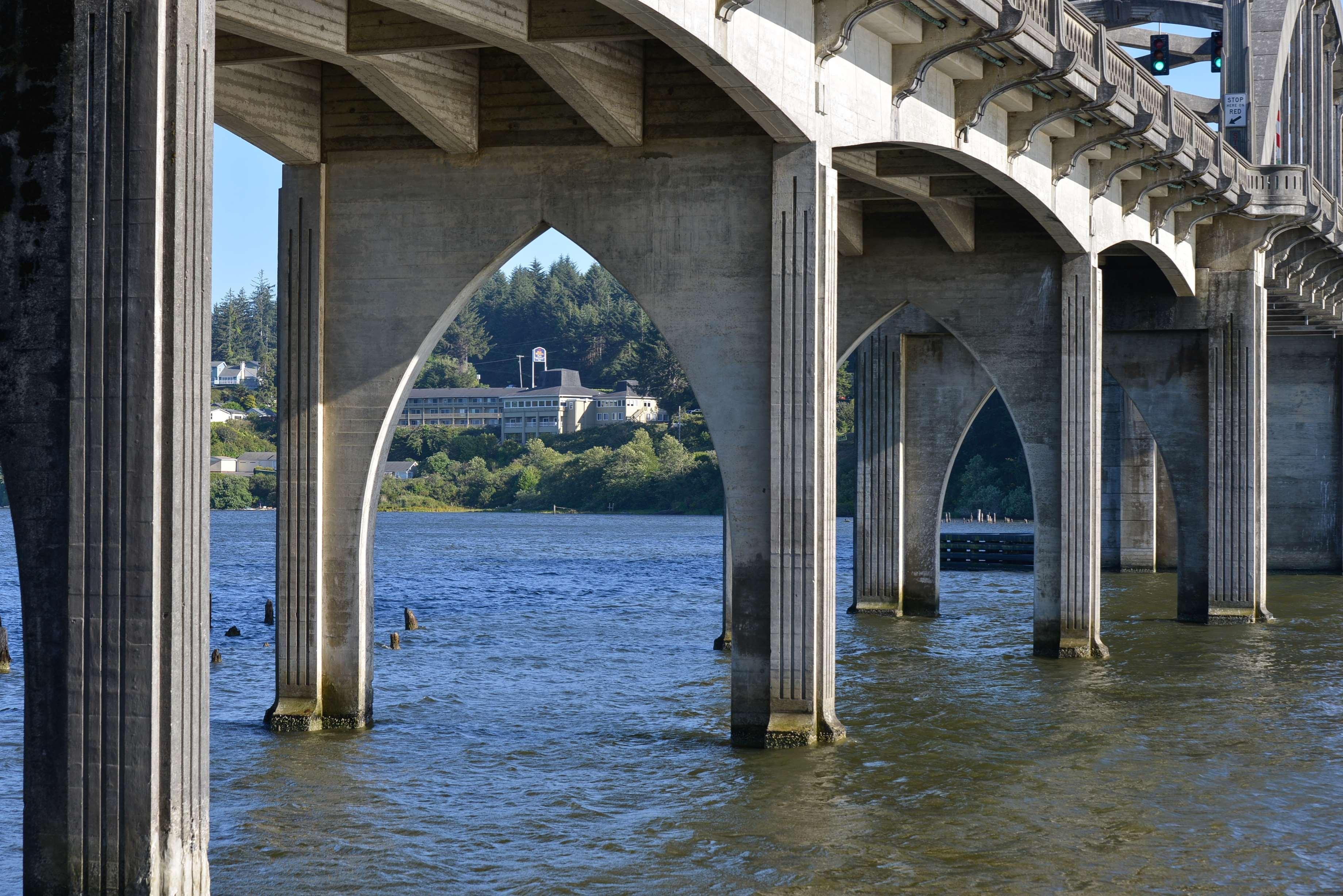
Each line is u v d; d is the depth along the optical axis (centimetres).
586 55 1828
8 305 1136
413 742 2109
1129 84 2645
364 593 2116
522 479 18912
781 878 1468
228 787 1817
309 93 2047
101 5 1116
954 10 1986
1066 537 2958
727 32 1700
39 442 1132
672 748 2073
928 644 3194
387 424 2067
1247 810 1762
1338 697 2556
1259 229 3544
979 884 1455
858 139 2028
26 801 1137
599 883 1450
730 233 1958
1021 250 2955
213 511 19612
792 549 1942
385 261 2059
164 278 1121
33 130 1131
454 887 1436
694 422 18775
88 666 1123
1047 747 2111
